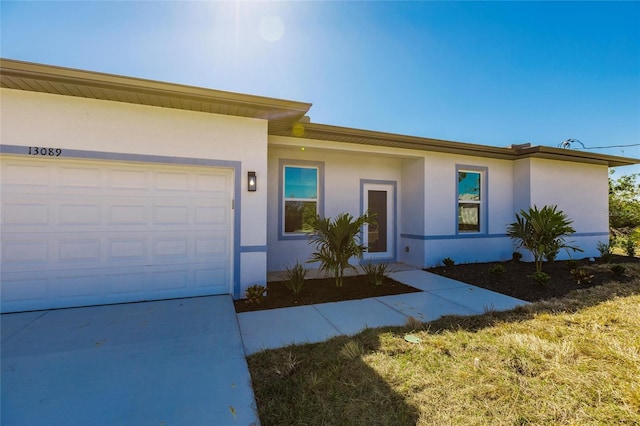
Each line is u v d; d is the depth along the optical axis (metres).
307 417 1.98
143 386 2.28
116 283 4.30
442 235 7.54
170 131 4.37
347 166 7.62
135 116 4.21
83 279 4.15
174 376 2.43
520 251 8.26
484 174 8.09
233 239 4.71
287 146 6.25
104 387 2.25
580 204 8.73
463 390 2.24
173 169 4.55
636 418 1.92
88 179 4.16
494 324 3.59
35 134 3.82
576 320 3.67
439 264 7.46
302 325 3.61
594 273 6.44
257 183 4.80
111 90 3.76
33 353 2.77
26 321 3.56
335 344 3.05
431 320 3.78
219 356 2.78
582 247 8.71
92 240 4.18
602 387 2.26
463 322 3.67
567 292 5.04
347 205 7.60
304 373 2.51
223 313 3.93
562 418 1.94
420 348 2.94
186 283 4.64
